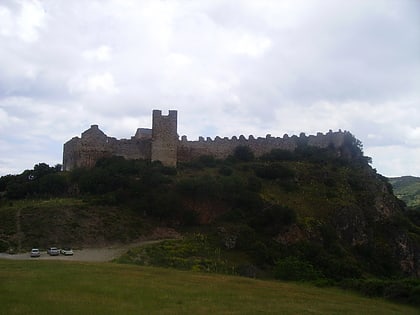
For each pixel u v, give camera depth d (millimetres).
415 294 39719
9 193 99312
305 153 118188
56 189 99000
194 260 66750
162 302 28938
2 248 71750
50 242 75875
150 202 90750
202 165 110000
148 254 66750
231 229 83250
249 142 120750
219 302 30047
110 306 26969
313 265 74938
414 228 103812
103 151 109188
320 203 96438
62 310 25297
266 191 98312
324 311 30062
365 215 99625
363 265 83875
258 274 64625
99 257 65000
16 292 29000
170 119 109938
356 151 126250
